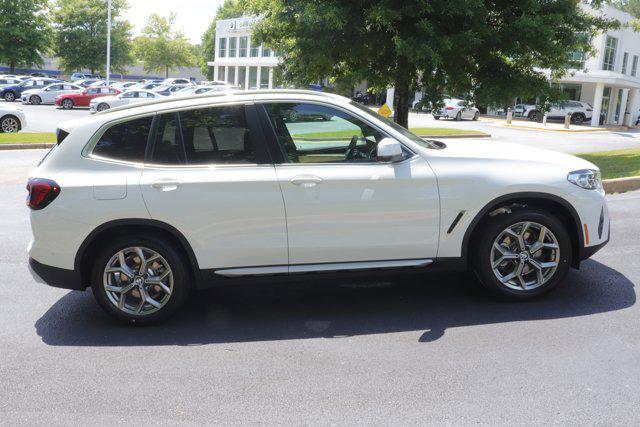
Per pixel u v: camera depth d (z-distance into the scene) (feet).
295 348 14.07
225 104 15.61
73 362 13.56
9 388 12.34
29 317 16.47
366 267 15.72
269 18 50.52
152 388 12.24
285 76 55.93
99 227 15.03
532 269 16.49
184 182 15.05
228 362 13.39
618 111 156.97
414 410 11.10
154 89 138.31
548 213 16.06
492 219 16.05
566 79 136.05
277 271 15.53
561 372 12.44
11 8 179.52
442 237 15.84
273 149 15.47
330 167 15.49
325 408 11.27
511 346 13.75
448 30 47.62
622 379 12.09
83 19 222.89
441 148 16.78
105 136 15.46
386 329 15.01
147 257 15.47
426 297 17.26
